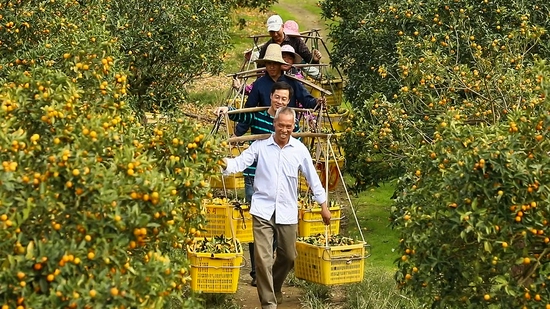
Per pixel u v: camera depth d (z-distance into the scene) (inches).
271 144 472.1
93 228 295.9
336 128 687.1
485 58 570.6
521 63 554.9
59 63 476.4
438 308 360.2
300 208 540.7
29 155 304.5
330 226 543.8
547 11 629.0
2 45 521.7
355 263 485.7
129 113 415.2
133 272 300.7
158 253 316.5
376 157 642.8
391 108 581.6
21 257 277.0
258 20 1902.1
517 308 339.9
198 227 378.3
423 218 359.6
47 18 533.6
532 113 366.3
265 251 466.3
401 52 586.6
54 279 281.0
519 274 368.8
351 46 789.9
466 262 350.9
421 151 404.5
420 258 360.8
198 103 1065.5
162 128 380.8
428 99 576.1
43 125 331.6
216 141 381.4
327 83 787.4
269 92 543.2
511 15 611.8
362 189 667.4
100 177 299.9
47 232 297.4
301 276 498.0
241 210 503.2
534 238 337.4
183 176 358.0
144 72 714.8
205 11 741.9
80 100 387.9
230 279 463.2
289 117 465.4
